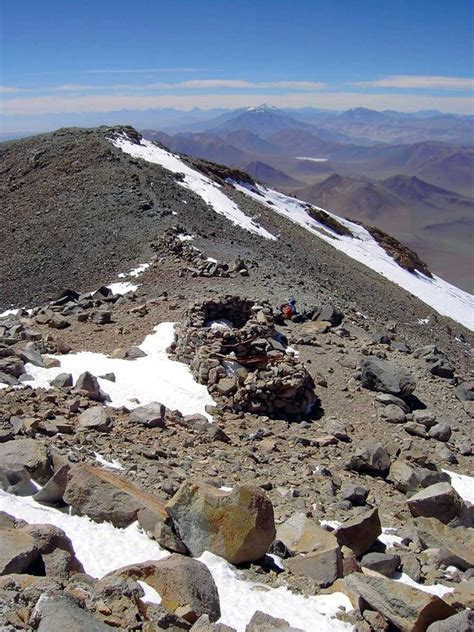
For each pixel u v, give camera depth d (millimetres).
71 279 42594
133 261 41719
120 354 23172
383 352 27828
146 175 60250
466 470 19141
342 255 80625
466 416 23078
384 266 93000
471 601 10969
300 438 18797
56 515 10695
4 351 20172
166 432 17234
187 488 11047
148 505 11000
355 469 17469
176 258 40188
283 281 37406
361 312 41438
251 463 16531
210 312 25922
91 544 10039
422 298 85875
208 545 10695
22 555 8539
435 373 26422
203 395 20672
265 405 20734
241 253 44281
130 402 18953
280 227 72250
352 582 10250
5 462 11695
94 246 46062
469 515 15180
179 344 24062
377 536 12914
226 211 63281
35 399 17125
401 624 9539
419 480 16656
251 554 10688
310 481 15992
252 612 9234
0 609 7383
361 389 23422
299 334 28031
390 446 19016
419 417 21656
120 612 8117
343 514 14344
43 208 56500
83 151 66562
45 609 7297
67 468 11234
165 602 8711
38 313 30406
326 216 106000
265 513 10836
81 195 56312
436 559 12938
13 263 47844
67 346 23531
